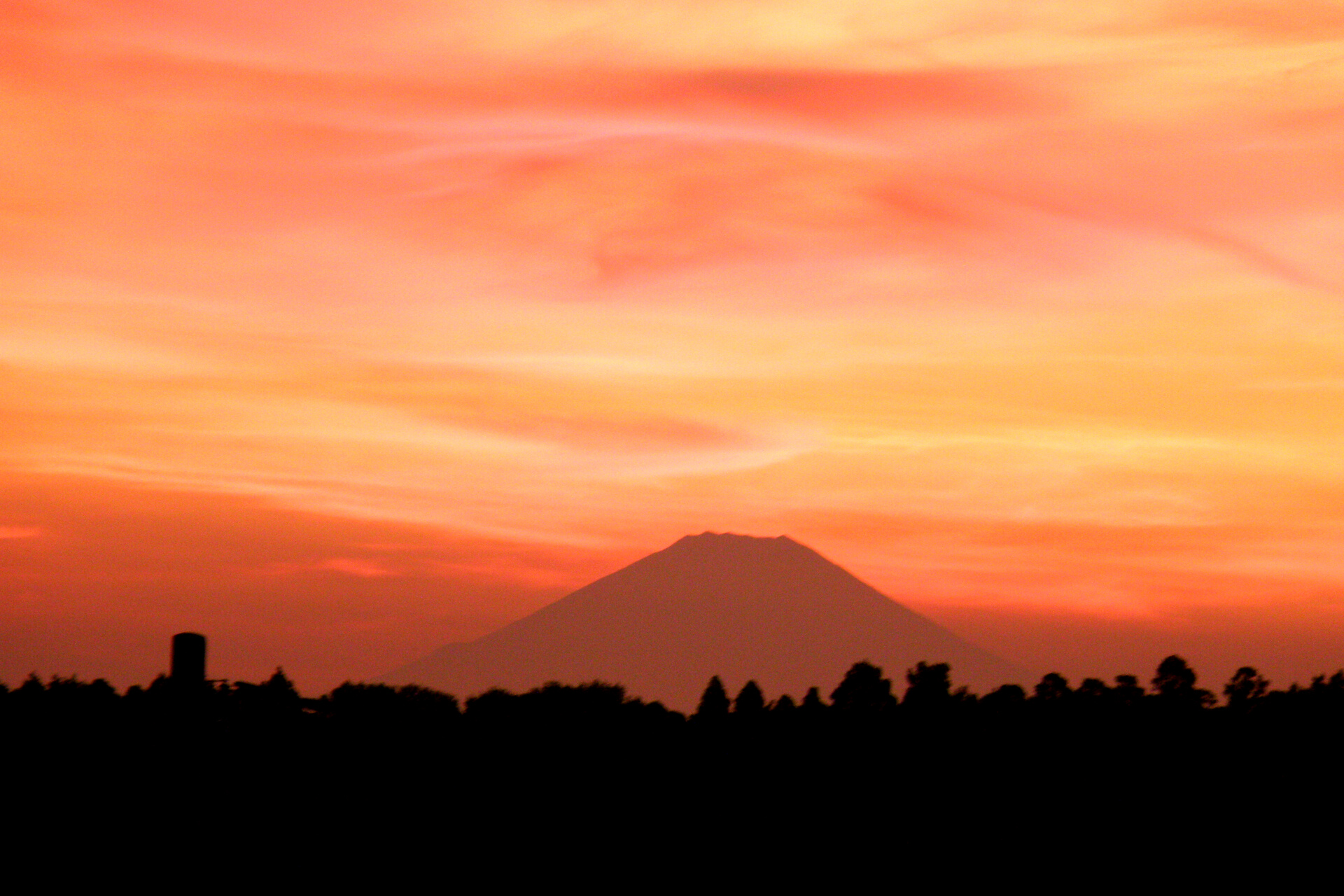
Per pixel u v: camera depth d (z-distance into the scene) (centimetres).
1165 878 8288
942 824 9306
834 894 7819
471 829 7819
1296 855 8700
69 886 6481
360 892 6919
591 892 7444
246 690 8469
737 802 9181
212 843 7038
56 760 7419
